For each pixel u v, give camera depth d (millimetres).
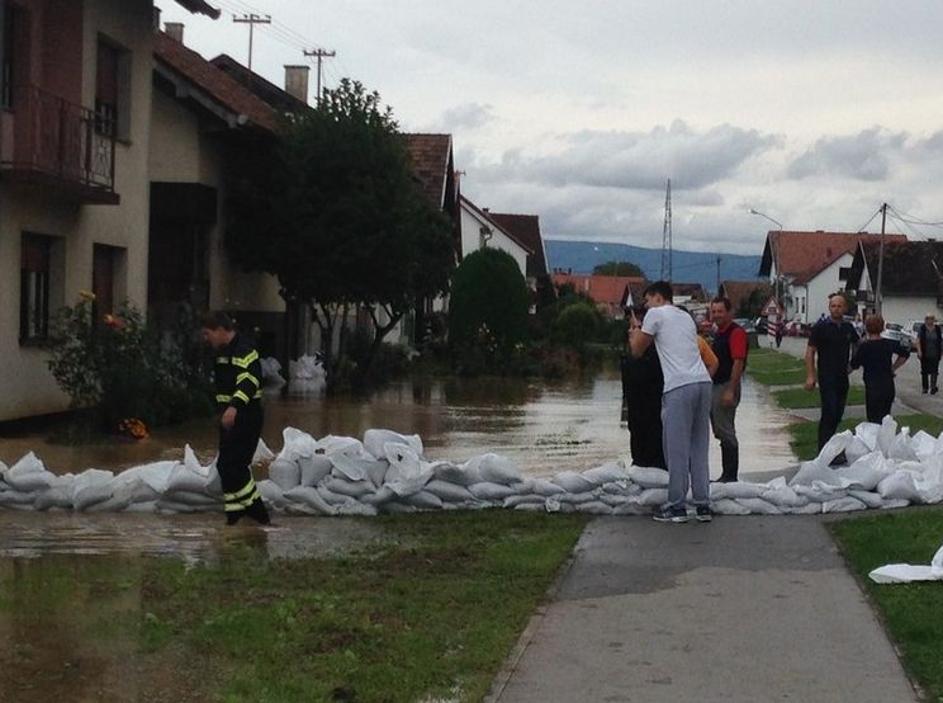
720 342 12812
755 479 13680
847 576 8805
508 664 6773
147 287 23484
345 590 8359
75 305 18828
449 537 10219
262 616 7547
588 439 18859
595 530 10523
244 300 28859
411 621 7582
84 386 17688
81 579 8625
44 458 15430
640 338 10969
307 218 26906
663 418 10938
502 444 18078
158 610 7758
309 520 11070
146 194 22438
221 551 9695
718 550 9695
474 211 72875
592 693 6312
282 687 6289
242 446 10781
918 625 7379
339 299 27828
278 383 29359
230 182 27375
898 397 28922
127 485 11414
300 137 26891
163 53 26078
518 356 38281
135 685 6348
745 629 7461
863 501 11508
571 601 8133
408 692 6281
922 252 90750
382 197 27094
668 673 6633
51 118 18062
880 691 6344
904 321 88688
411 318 47375
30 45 18234
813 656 6926
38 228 18484
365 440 11578
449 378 36188
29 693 6203
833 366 14148
